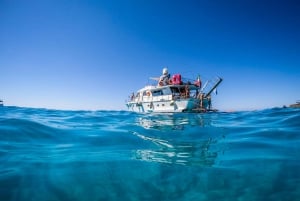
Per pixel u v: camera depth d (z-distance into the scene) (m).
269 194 4.81
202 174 5.75
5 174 5.36
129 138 8.90
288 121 11.48
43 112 16.50
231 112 19.88
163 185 5.20
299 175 5.61
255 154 7.07
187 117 17.47
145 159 6.68
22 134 8.21
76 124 11.48
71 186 5.00
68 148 7.45
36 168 5.77
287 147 7.63
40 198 4.48
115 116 16.39
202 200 4.62
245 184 5.23
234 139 8.88
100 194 4.74
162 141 8.77
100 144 8.02
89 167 5.99
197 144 8.39
